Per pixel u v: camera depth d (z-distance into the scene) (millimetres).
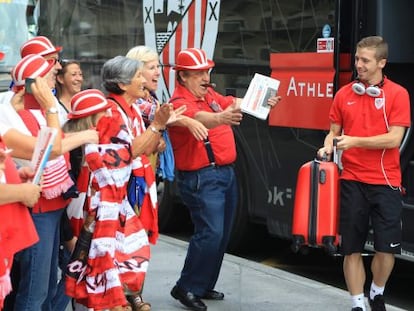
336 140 5156
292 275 6918
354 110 5312
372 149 5258
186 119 5523
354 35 6363
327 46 6492
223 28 7586
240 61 7395
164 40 8414
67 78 5562
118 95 5113
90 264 4789
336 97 5465
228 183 5953
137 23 8891
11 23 12258
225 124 5566
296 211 5418
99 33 9711
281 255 8094
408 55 6484
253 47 7242
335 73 6449
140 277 4922
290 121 6895
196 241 5898
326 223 5348
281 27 6918
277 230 7230
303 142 6805
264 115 5535
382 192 5293
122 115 5039
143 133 4965
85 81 10039
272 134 7113
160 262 7320
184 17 8086
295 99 6828
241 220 7598
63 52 10469
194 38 7961
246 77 7344
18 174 4156
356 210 5336
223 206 5926
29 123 4430
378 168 5285
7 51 12211
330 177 5340
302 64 6727
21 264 4613
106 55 9602
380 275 5438
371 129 5266
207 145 5809
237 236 7719
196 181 5848
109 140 4824
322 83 6559
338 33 6402
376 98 5238
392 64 6754
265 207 7320
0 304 4051
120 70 5059
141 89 5133
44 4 10945
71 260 4832
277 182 7141
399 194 5344
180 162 5887
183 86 5836
